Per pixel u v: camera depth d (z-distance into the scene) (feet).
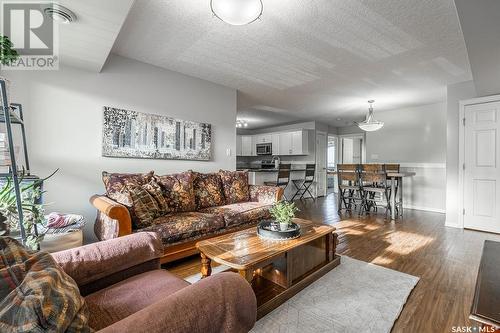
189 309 2.16
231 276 2.69
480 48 7.18
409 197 17.71
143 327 1.88
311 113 19.92
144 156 9.89
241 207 9.91
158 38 8.05
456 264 7.68
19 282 2.39
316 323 4.89
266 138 26.58
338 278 6.72
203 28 7.45
